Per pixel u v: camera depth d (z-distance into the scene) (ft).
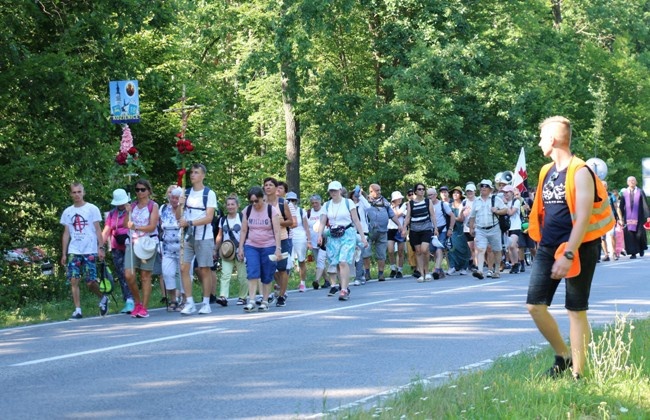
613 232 152.25
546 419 34.96
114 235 82.23
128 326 72.08
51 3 116.47
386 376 48.08
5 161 116.78
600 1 297.33
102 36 115.44
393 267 130.31
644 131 292.40
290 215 88.63
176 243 83.10
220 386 45.91
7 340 65.92
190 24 200.44
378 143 204.95
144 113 158.61
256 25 193.16
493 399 37.50
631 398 38.70
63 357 56.13
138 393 44.39
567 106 265.13
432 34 205.67
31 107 113.19
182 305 86.17
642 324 60.75
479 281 113.91
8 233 116.16
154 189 166.91
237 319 74.84
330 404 41.01
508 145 217.36
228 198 89.92
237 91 223.10
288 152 209.67
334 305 84.89
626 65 289.94
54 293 112.68
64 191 119.14
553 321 43.37
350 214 91.56
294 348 58.23
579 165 41.29
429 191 129.90
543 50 252.62
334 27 196.65
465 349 57.16
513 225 128.16
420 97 200.64
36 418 39.19
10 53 108.99
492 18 233.14
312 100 209.97
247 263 81.30
